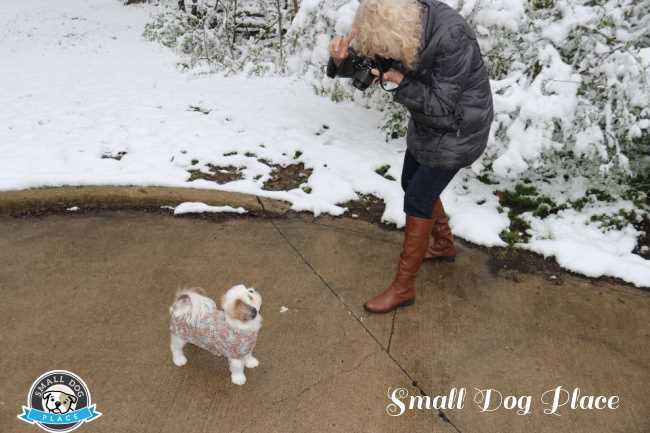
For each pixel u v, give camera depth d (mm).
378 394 2439
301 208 3854
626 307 3008
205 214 3834
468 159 2520
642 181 3957
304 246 3506
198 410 2344
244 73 6891
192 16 8953
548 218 3721
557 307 3004
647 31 3625
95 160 4258
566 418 2346
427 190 2635
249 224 3734
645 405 2422
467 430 2283
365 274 3258
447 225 3197
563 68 3488
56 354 2609
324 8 5551
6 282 3102
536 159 3477
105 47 8734
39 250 3398
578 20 3594
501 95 3555
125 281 3139
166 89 6164
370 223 3760
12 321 2809
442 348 2711
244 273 3236
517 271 3291
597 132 3367
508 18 3758
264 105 5590
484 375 2559
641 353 2709
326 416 2326
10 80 6430
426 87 2256
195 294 2262
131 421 2281
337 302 3016
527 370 2592
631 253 3408
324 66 5738
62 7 13078
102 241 3508
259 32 8484
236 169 4348
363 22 2158
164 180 4004
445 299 3055
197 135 4828
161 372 2535
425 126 2482
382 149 4621
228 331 2238
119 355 2619
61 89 6070
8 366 2531
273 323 2846
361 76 2340
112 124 5012
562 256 3330
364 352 2674
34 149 4410
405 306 2986
